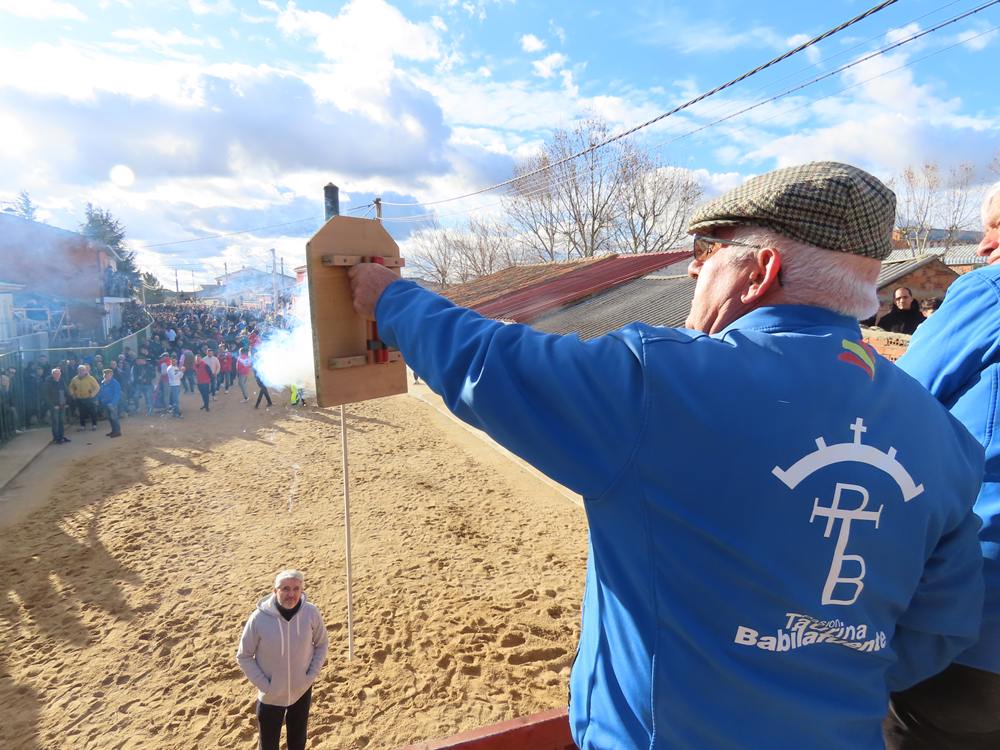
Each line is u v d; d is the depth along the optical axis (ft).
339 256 4.09
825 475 2.65
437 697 17.24
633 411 2.69
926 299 34.35
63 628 21.11
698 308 3.56
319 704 16.96
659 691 2.80
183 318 123.03
